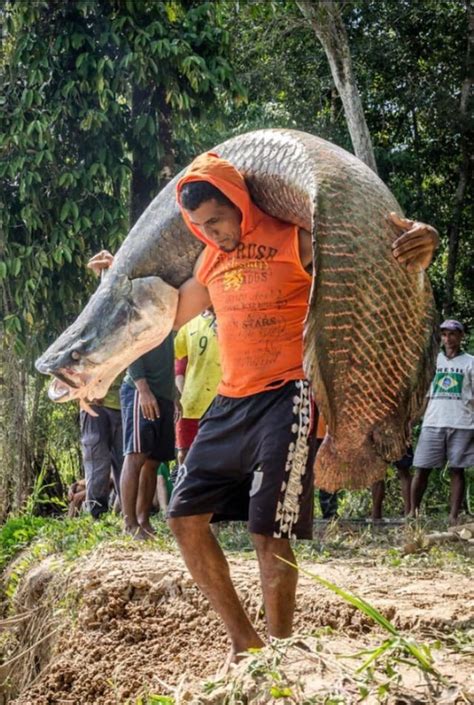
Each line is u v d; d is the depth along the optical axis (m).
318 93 17.50
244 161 4.14
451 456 10.56
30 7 11.68
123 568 6.51
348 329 3.80
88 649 6.08
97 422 9.44
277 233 4.07
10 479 13.05
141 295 4.44
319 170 3.85
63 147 12.13
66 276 12.23
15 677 7.31
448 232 18.27
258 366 4.05
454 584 5.92
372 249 3.80
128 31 11.78
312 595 5.36
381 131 18.69
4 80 12.16
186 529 4.17
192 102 12.02
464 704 2.92
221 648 5.39
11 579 8.74
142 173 12.34
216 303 4.18
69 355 4.46
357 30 18.09
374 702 2.98
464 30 17.95
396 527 9.82
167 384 7.99
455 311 18.27
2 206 12.06
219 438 4.14
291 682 3.16
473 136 17.78
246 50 17.09
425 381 4.02
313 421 4.02
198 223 4.03
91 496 9.37
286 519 3.97
